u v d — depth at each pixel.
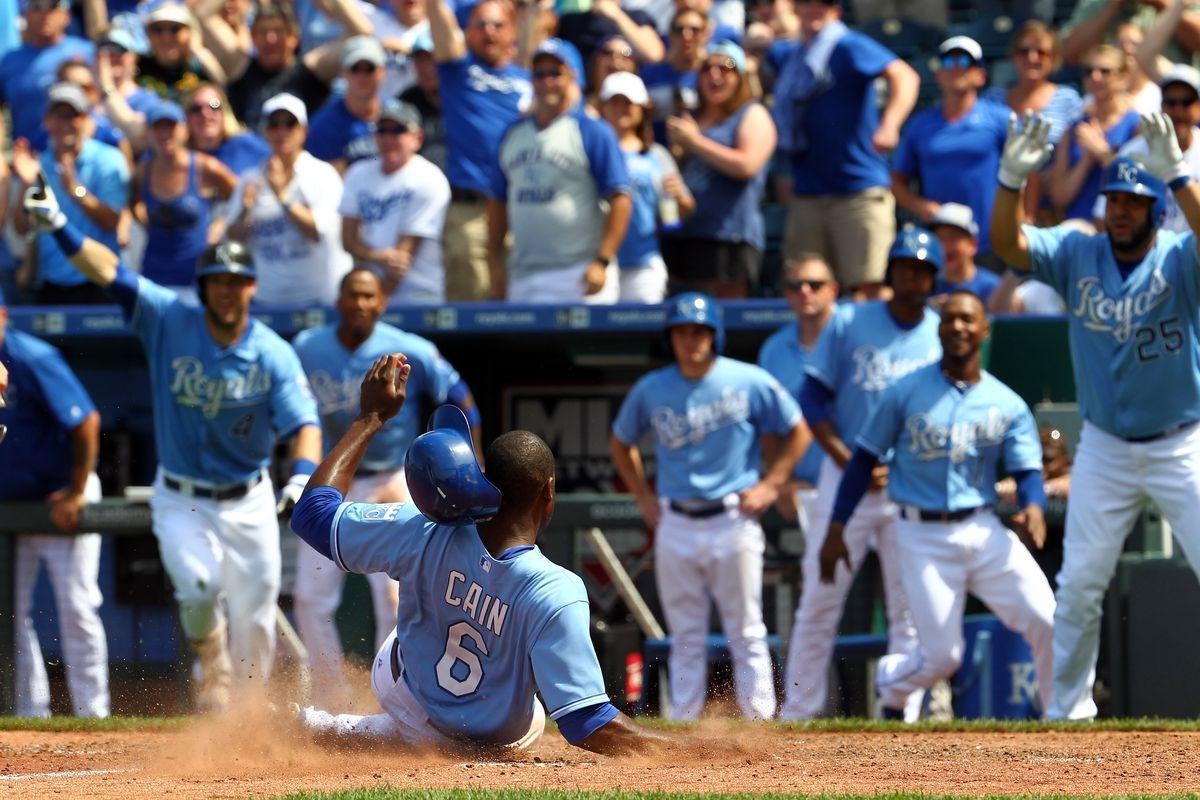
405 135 33.62
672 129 34.56
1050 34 35.12
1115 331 24.17
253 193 34.09
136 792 14.68
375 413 16.20
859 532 28.75
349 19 38.38
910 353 28.98
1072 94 35.25
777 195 38.59
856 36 34.59
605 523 30.30
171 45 38.84
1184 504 24.33
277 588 27.95
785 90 35.00
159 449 27.50
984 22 41.19
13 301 37.06
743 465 28.67
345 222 34.12
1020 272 25.31
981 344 29.61
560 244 33.31
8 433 29.80
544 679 15.27
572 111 33.19
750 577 28.53
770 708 28.50
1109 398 24.50
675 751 16.97
